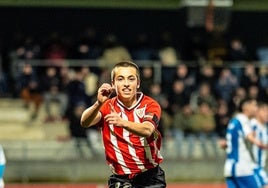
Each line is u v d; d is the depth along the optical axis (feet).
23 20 238.48
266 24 246.68
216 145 185.78
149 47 208.54
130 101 69.72
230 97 194.59
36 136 199.72
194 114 188.75
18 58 207.51
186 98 192.95
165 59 207.51
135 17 243.40
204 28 233.76
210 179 184.34
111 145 70.28
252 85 198.90
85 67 204.33
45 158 182.29
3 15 237.04
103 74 190.60
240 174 116.06
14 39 229.45
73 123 184.65
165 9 241.55
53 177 181.78
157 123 68.23
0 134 200.95
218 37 210.59
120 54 203.31
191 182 183.73
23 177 180.65
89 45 206.90
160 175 71.67
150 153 70.23
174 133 188.44
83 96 192.95
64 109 198.70
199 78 202.69
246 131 115.34
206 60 207.21
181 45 241.35
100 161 182.80
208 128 188.14
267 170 167.53
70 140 183.11
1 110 205.67
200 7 215.10
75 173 181.98
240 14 245.04
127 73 68.23
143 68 202.39
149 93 191.11
